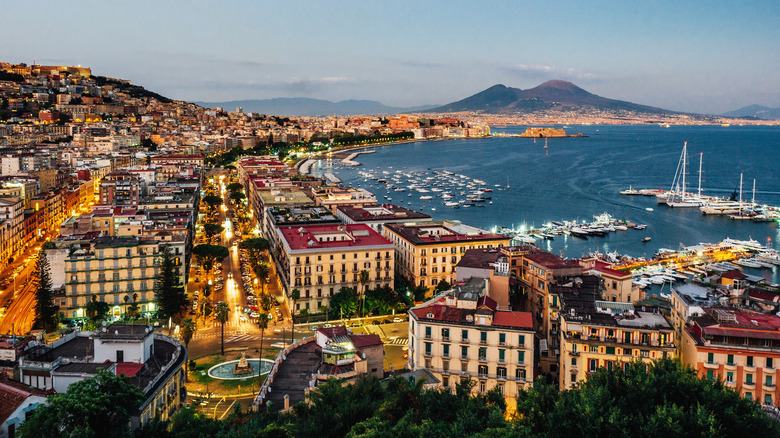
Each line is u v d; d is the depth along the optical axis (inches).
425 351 6515.8
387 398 4539.9
